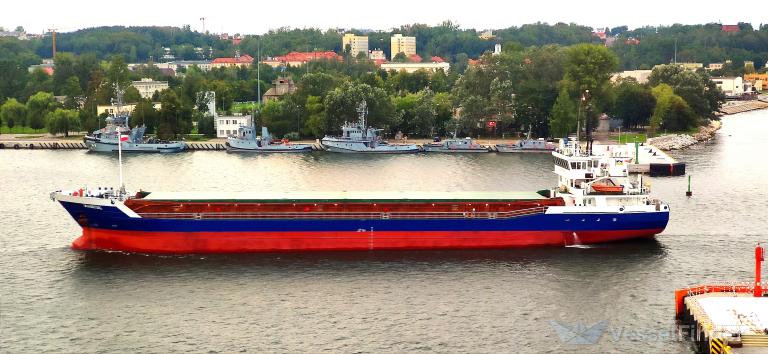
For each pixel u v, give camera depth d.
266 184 174.50
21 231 127.19
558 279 102.75
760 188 165.25
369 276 104.19
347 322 88.75
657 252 114.19
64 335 85.44
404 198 119.56
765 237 122.25
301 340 84.19
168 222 113.62
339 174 189.25
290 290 98.81
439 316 90.56
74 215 115.50
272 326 87.69
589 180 120.62
